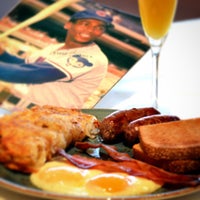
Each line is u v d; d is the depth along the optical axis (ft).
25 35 3.37
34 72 2.94
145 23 2.68
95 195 1.76
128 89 3.00
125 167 1.89
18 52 3.16
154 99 2.74
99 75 2.92
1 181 1.77
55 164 1.91
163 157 1.94
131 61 3.12
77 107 2.60
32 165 1.87
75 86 2.80
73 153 2.12
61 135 2.05
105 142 2.24
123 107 2.72
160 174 1.85
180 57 3.53
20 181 1.82
